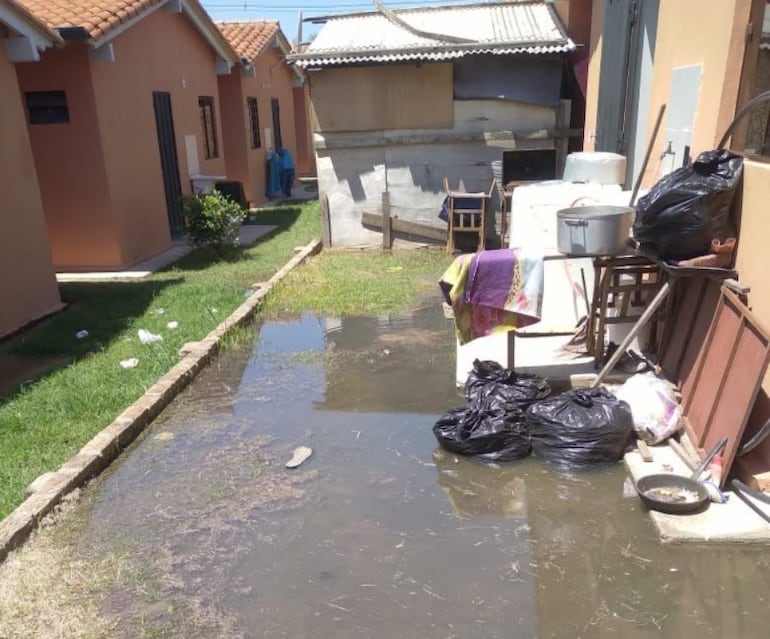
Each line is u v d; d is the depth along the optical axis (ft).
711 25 14.85
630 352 17.13
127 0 32.73
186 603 10.15
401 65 31.86
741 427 11.72
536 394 15.21
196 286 28.04
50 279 25.77
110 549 11.41
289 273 29.45
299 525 12.01
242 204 48.14
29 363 20.12
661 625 9.52
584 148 30.12
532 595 10.16
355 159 33.63
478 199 32.86
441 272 29.68
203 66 46.09
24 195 24.38
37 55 24.18
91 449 14.07
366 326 22.79
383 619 9.74
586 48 30.45
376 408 16.66
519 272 14.98
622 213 14.53
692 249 13.75
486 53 30.32
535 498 12.72
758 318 12.34
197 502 12.78
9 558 11.09
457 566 10.84
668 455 13.52
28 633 9.59
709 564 10.72
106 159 31.42
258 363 19.80
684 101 16.49
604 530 11.68
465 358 18.39
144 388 17.46
